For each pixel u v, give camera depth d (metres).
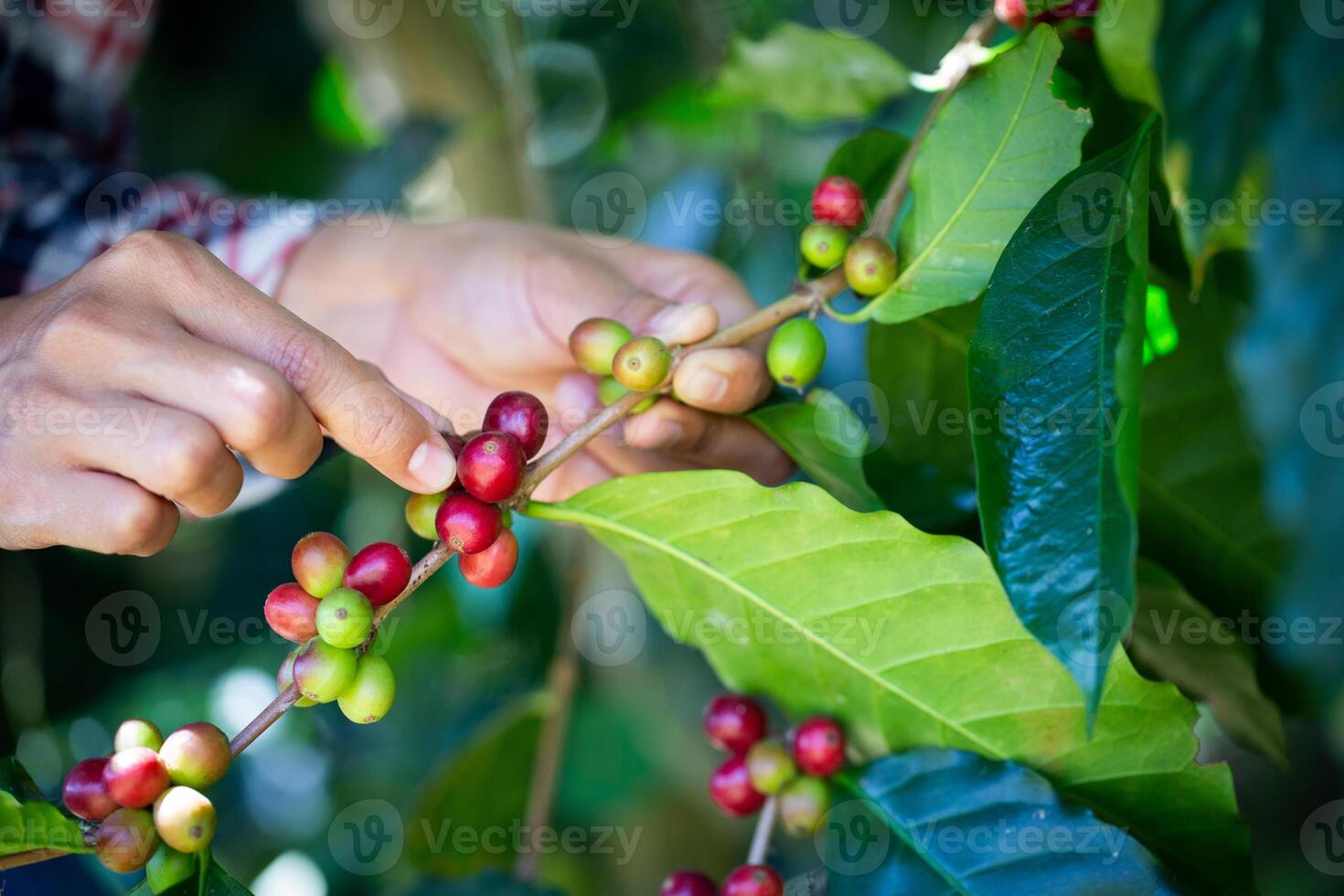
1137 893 0.63
